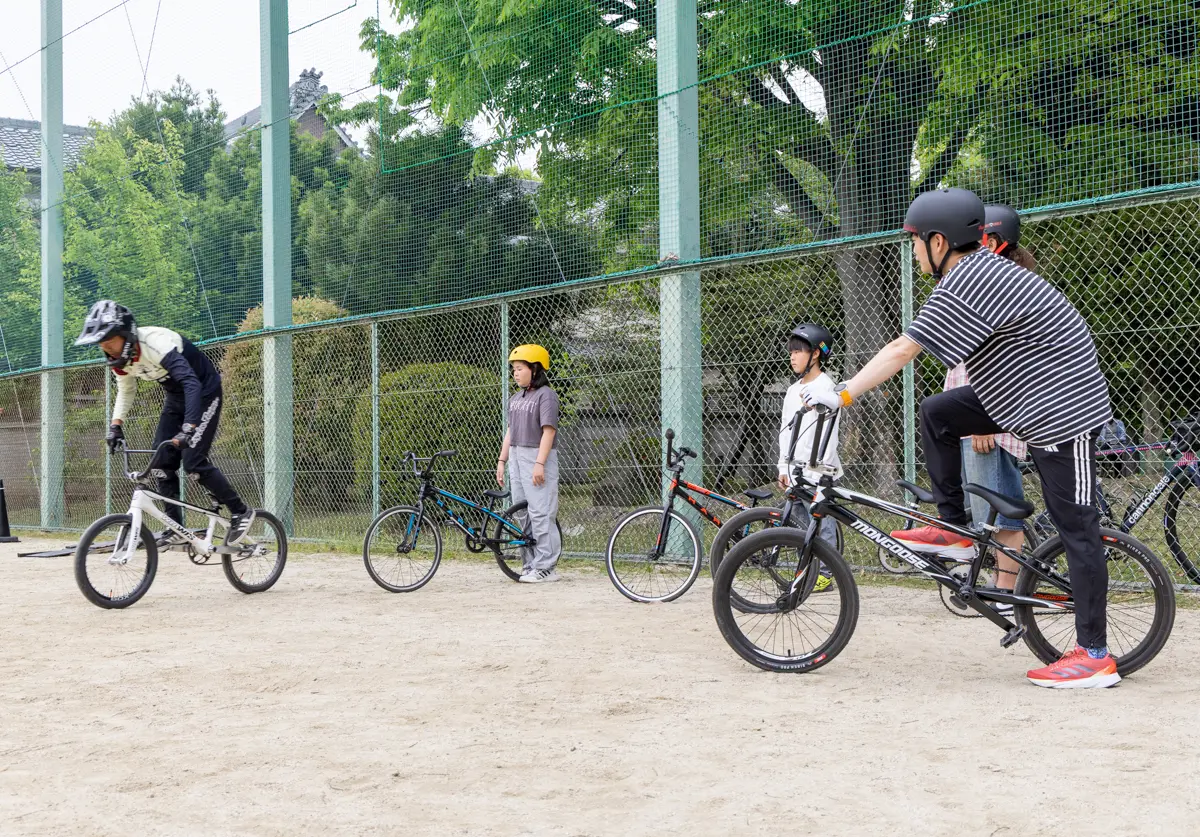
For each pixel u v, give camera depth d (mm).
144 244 14477
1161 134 11617
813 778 3090
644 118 12883
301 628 5973
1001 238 4879
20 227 18906
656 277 8422
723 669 4672
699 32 11680
